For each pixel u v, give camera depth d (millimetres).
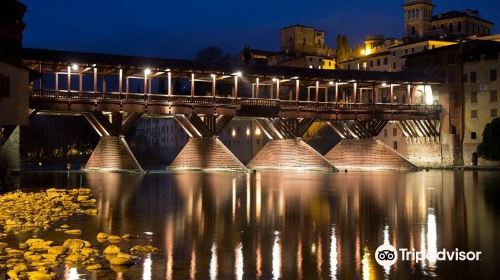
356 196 42156
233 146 135625
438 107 96312
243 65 85188
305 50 170000
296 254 20750
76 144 140625
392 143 106438
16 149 54750
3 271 17859
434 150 97438
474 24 150500
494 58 92188
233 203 37250
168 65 77125
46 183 53906
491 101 92312
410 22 154875
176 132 153875
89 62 71562
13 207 32469
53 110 70625
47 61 68938
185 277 17422
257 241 23312
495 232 25656
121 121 75125
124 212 32375
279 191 46406
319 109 86812
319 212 32656
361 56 147625
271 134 88312
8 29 54281
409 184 55094
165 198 40250
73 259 19234
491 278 17375
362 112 89250
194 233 25219
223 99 80500
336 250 21500
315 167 82000
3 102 46031
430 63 101438
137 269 18375
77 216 30562
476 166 90375
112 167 74562
